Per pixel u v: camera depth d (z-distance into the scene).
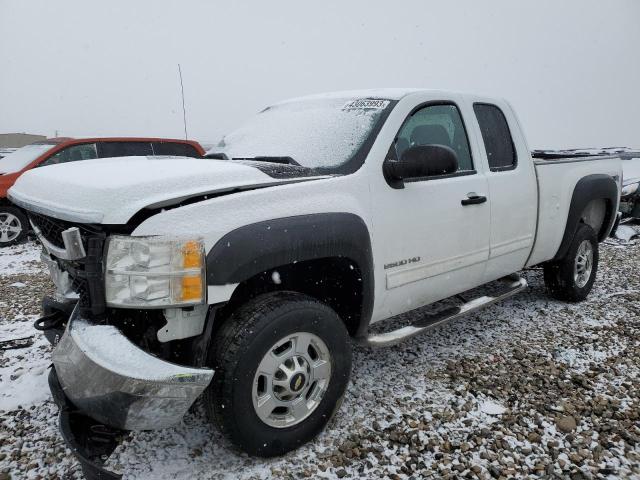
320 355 2.55
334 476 2.35
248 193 2.31
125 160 2.88
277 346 2.35
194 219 2.12
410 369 3.38
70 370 2.05
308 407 2.53
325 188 2.58
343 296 2.88
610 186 4.79
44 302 2.71
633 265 6.20
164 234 2.06
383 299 2.91
